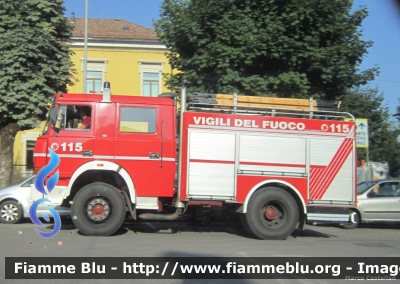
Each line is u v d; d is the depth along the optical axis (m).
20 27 15.25
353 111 23.88
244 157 10.09
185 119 10.02
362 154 24.45
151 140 10.01
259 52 13.00
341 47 13.49
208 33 13.84
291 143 10.26
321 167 10.31
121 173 9.85
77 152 9.80
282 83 13.13
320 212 10.23
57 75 15.83
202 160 9.98
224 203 10.14
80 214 9.73
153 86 28.91
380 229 13.98
